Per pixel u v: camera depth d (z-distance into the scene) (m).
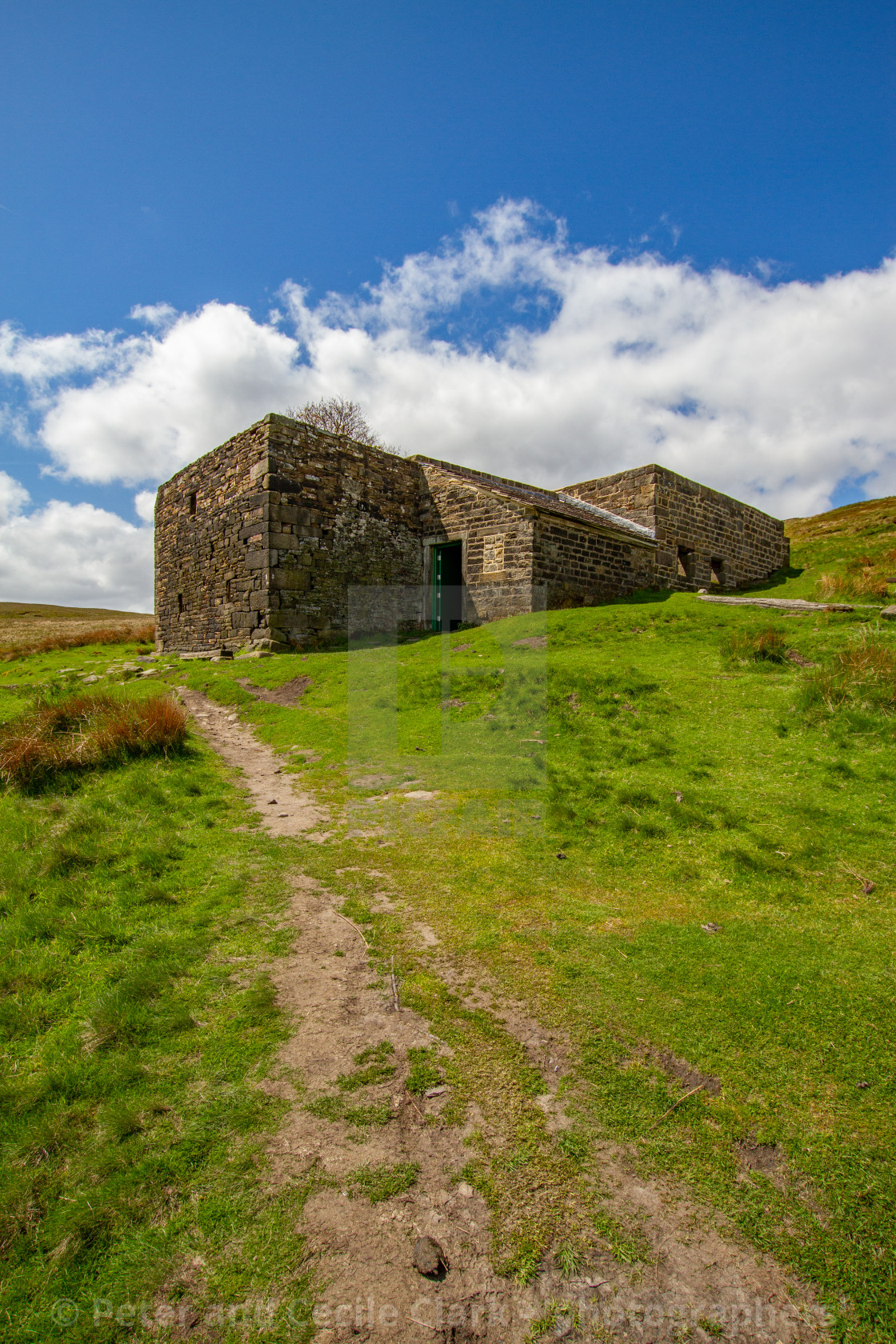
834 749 6.09
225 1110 2.39
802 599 12.85
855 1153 2.16
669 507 19.67
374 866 4.56
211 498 18.09
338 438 17.16
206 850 4.84
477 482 18.03
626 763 6.27
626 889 4.13
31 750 6.61
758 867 4.25
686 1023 2.80
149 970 3.24
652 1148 2.23
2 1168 2.18
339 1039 2.78
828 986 2.99
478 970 3.26
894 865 4.19
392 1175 2.14
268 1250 1.91
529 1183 2.11
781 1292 1.78
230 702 10.84
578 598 16.34
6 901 4.08
